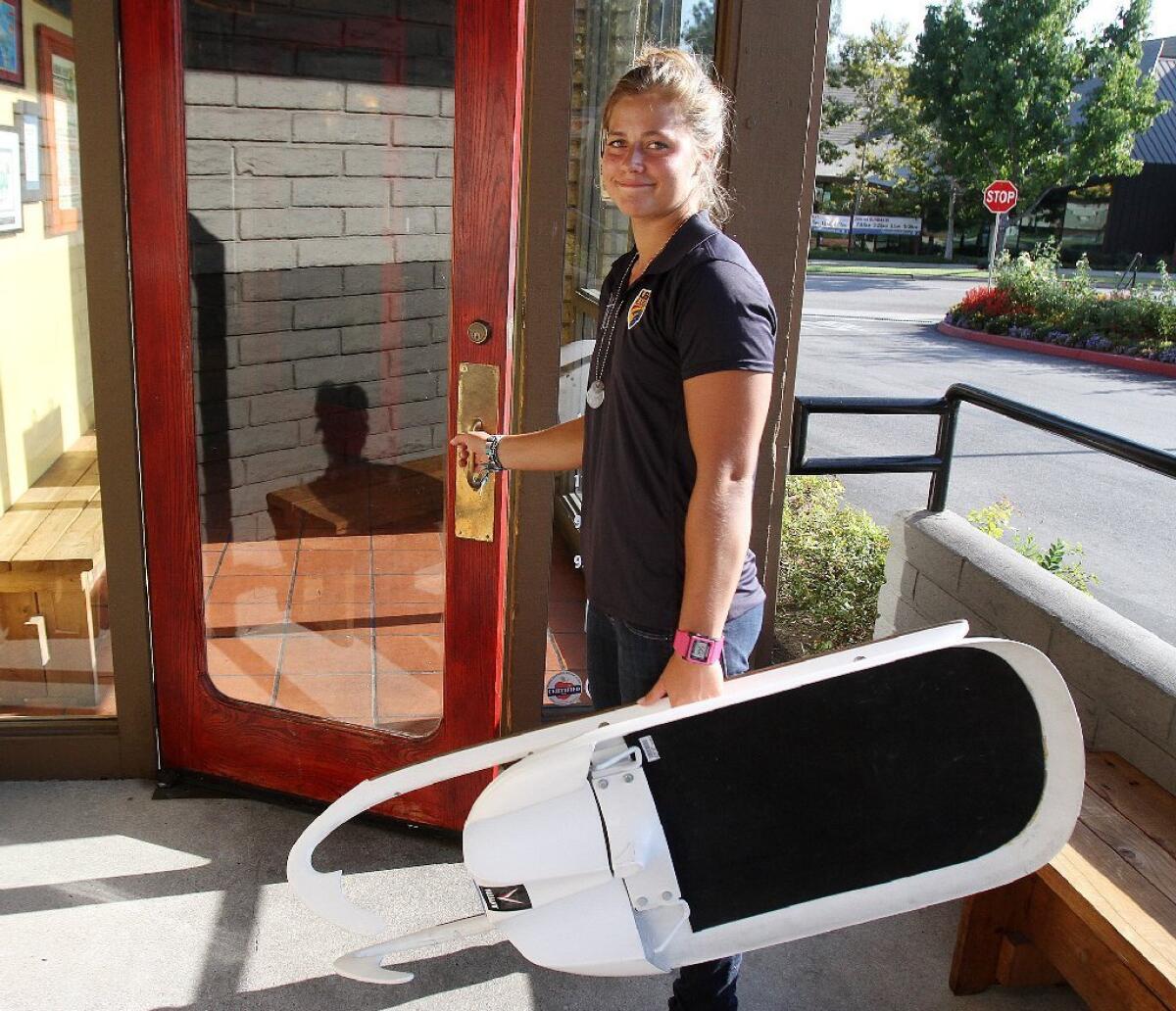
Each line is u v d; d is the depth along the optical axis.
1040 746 1.77
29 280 2.99
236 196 2.56
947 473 3.55
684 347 1.68
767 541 2.97
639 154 1.74
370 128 2.45
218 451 2.72
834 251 35.25
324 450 2.67
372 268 2.52
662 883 1.75
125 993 2.24
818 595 4.43
